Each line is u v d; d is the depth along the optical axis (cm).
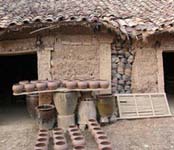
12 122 812
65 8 881
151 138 650
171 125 732
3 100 1094
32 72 1241
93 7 892
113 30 802
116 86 845
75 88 698
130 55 854
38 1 985
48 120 686
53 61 827
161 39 862
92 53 836
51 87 696
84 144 557
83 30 822
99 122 736
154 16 891
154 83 865
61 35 826
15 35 823
